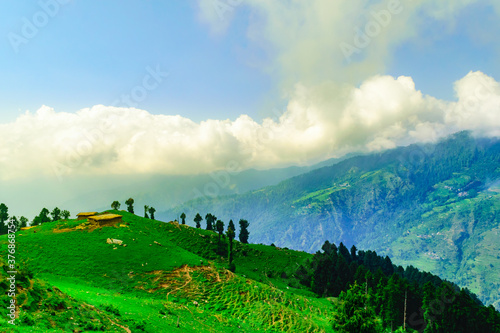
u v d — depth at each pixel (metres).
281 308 87.50
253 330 73.00
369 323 61.97
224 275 99.62
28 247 95.62
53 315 34.75
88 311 40.75
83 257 94.44
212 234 194.75
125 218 156.62
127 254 100.25
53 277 80.38
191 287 89.62
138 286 84.94
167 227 178.88
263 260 183.62
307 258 195.88
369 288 151.50
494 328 114.38
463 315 118.00
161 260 100.75
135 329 43.16
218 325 68.56
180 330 52.91
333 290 163.75
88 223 123.69
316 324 85.94
